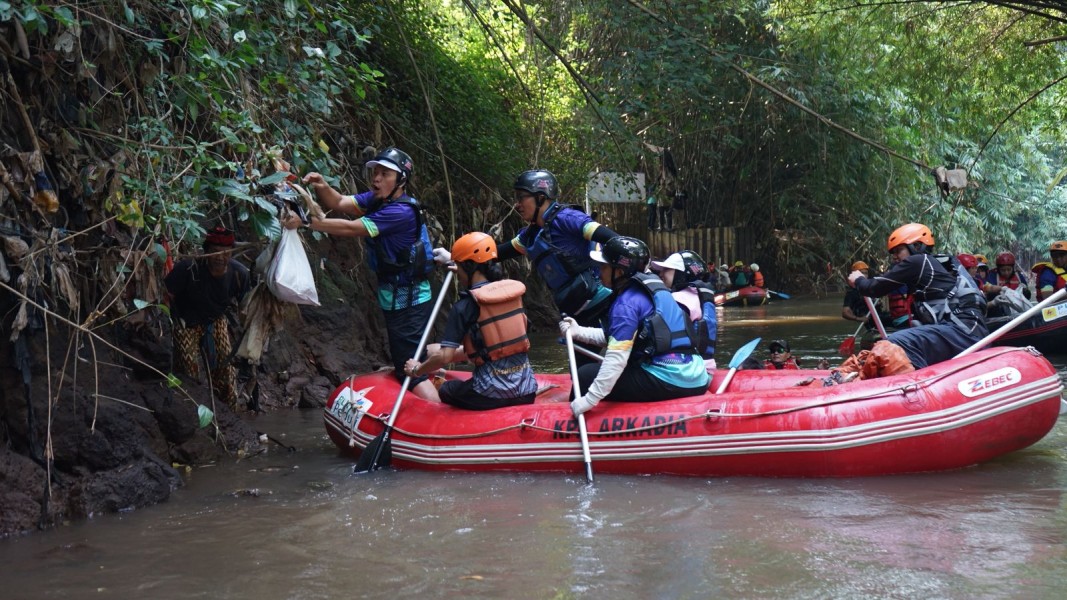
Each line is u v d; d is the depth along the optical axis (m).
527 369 5.61
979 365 4.90
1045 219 35.41
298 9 6.60
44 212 4.75
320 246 9.67
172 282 5.90
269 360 7.77
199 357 6.45
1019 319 5.19
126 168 5.18
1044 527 3.82
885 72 18.84
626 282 5.17
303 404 7.59
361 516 4.31
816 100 19.89
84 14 5.19
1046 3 14.41
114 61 5.58
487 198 13.63
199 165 4.98
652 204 16.42
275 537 4.00
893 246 6.14
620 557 3.57
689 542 3.75
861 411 4.75
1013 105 18.47
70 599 3.32
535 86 15.20
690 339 5.28
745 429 4.84
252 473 5.30
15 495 4.21
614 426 5.05
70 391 4.70
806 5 17.70
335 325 8.78
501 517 4.22
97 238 5.41
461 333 5.44
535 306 14.77
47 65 5.04
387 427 5.49
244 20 5.75
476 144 12.99
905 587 3.17
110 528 4.21
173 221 4.83
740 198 26.72
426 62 12.21
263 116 6.03
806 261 26.92
